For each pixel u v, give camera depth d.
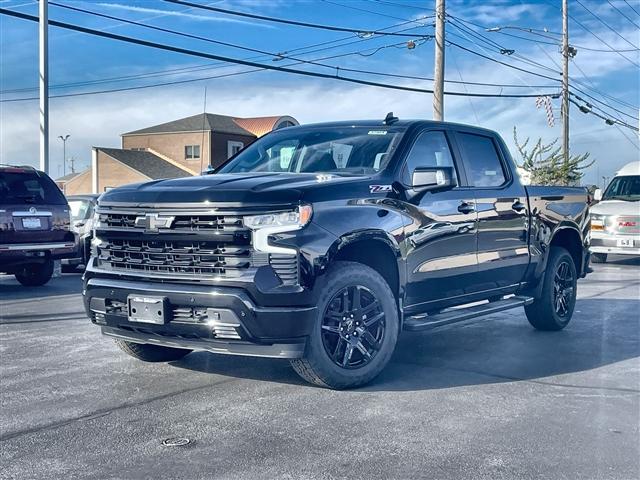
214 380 6.09
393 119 6.96
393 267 6.18
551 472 4.19
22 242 12.07
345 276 5.65
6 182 12.06
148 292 5.50
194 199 5.41
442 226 6.58
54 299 11.26
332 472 4.16
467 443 4.64
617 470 4.23
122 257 5.82
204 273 5.39
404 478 4.09
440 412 5.28
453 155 7.06
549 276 8.29
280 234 5.30
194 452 4.46
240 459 4.35
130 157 60.19
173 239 5.48
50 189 12.61
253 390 5.80
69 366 6.58
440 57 24.73
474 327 8.80
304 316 5.34
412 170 6.49
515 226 7.61
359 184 5.91
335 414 5.20
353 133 6.90
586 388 5.98
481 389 5.91
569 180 31.89
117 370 6.43
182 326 5.43
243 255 5.30
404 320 6.41
